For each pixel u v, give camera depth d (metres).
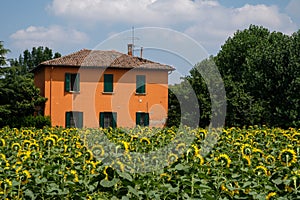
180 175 7.50
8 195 6.96
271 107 37.53
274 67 38.25
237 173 7.95
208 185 6.93
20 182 7.12
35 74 41.03
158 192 6.66
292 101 35.94
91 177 7.25
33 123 32.25
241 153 10.18
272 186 6.91
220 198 6.58
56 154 10.18
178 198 6.52
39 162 8.70
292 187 6.80
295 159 8.76
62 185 6.93
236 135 14.81
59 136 15.23
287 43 38.34
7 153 10.67
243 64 41.97
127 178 6.42
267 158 9.45
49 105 36.28
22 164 8.52
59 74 36.56
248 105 37.94
